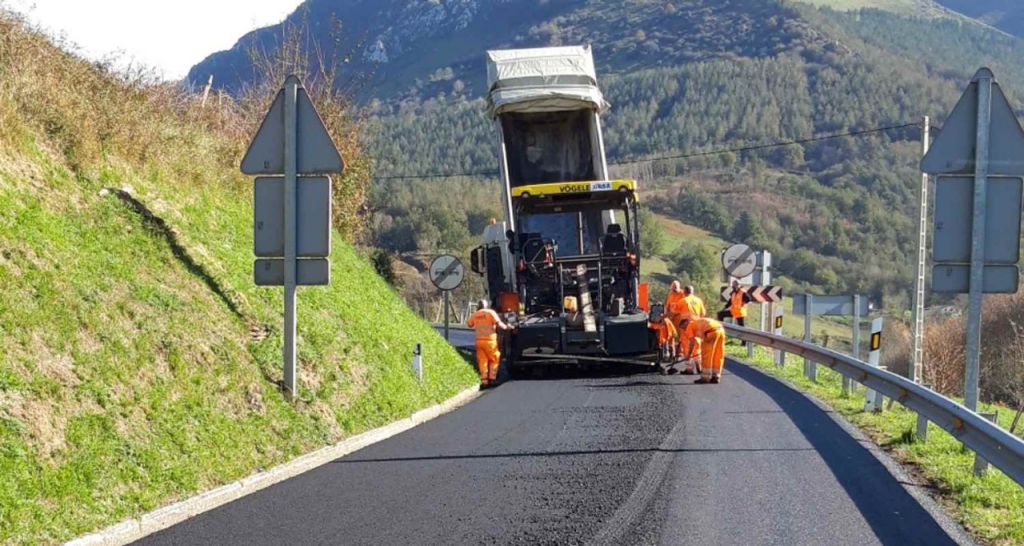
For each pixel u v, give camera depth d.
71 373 8.52
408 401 13.50
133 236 11.81
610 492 8.75
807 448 11.03
